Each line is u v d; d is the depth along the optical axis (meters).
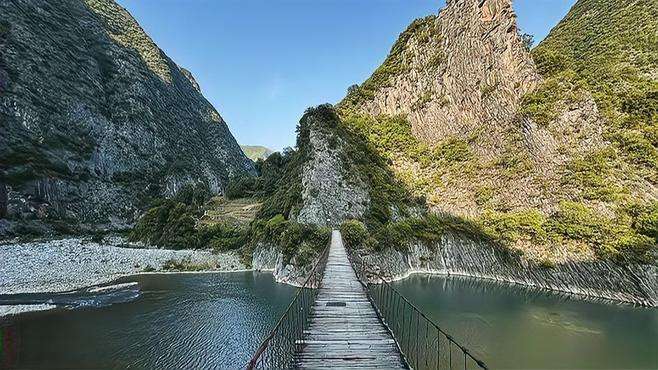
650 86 42.28
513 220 38.69
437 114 58.50
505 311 26.22
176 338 21.08
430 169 53.03
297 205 43.81
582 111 42.09
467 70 56.44
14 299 28.58
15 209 59.97
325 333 13.16
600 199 34.72
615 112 41.00
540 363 17.91
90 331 22.11
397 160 55.53
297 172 51.28
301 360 11.02
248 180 89.38
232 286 34.22
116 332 21.98
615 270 29.52
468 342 20.31
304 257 35.75
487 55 54.31
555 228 35.16
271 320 24.23
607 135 39.06
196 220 60.81
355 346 12.05
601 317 24.95
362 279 21.78
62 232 64.06
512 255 37.03
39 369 17.11
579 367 17.59
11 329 22.17
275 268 39.84
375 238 38.88
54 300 28.47
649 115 38.84
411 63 66.25
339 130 51.00
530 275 35.25
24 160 66.00
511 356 18.67
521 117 46.69
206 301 28.89
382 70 70.25
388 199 46.09
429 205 48.22
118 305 27.67
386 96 65.75
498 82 51.91
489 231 39.84
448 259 41.72
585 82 45.75
